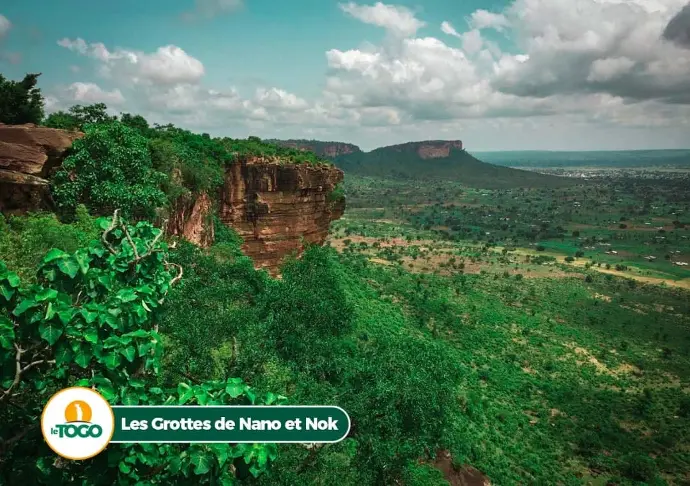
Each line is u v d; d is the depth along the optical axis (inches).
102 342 231.8
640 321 4434.1
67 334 224.4
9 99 1007.6
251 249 1887.3
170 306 577.3
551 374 2856.8
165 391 280.4
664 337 3983.8
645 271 6801.2
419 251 7199.8
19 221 658.2
